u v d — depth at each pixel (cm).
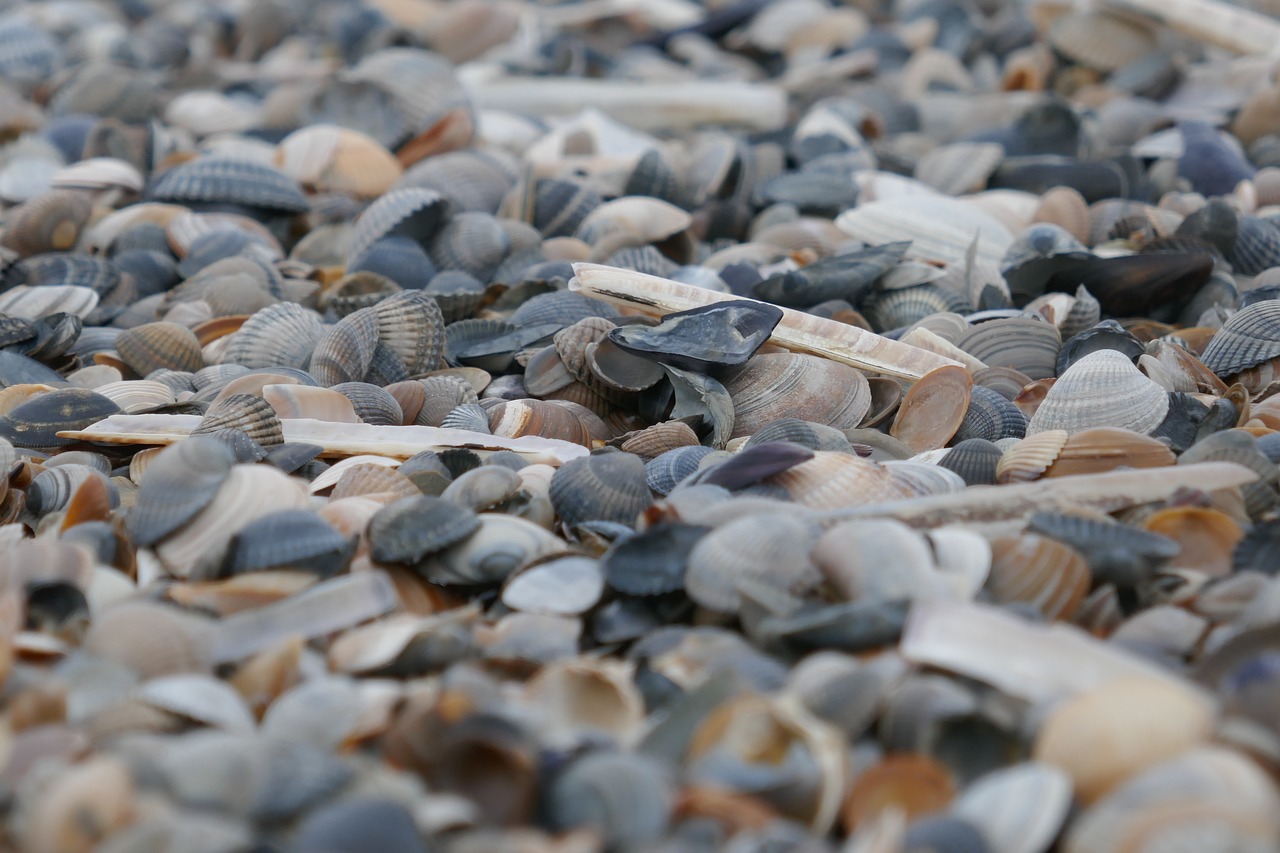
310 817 410
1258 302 913
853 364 857
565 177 1432
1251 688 449
